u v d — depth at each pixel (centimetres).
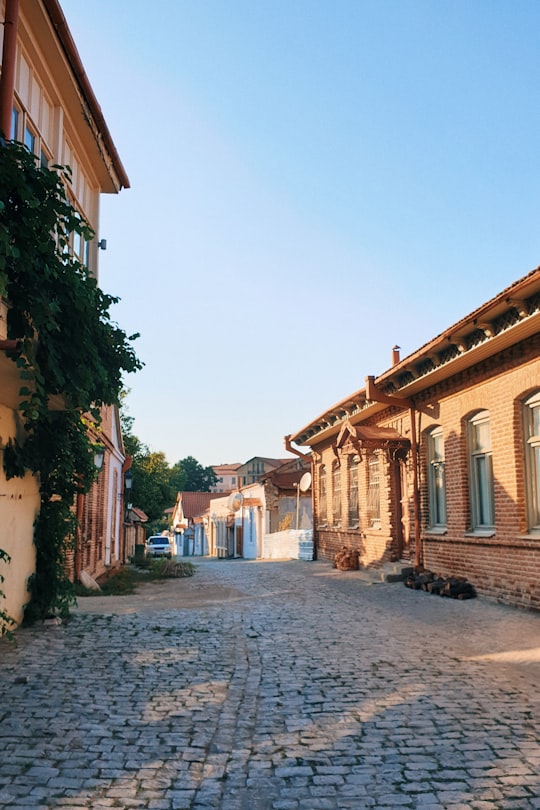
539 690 642
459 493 1352
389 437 1617
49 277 746
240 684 675
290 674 716
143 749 495
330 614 1138
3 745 496
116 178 1384
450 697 620
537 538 1074
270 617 1109
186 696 630
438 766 459
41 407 875
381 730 534
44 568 1045
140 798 414
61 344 805
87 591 1493
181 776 448
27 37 925
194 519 6241
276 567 2305
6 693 630
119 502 2708
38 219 688
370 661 772
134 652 817
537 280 910
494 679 684
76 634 927
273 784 436
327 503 2406
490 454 1281
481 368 1261
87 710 584
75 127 1167
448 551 1402
